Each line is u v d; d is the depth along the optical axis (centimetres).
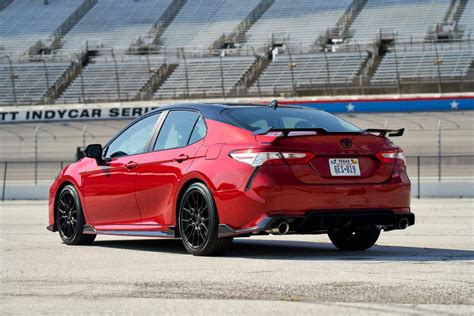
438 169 2848
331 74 3881
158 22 4856
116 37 4775
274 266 585
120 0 5150
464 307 399
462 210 1625
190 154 691
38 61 4497
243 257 659
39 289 480
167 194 705
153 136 752
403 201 679
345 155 655
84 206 811
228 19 4741
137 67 4300
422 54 3881
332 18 4494
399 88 3625
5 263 628
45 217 1480
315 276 524
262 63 4116
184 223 686
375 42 4044
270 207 630
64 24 5003
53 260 650
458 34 4053
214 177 655
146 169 732
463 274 529
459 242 823
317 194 640
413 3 4444
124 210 759
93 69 4347
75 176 825
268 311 392
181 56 4369
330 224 647
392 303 412
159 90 4066
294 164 638
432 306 402
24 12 5209
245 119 686
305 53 4066
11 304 422
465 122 3284
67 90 4184
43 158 3472
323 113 730
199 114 715
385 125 3259
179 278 524
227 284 491
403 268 564
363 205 657
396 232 979
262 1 4831
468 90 3538
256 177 633
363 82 3694
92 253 714
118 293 460
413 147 3203
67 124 3688
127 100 3969
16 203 2350
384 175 671
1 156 3500
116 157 783
